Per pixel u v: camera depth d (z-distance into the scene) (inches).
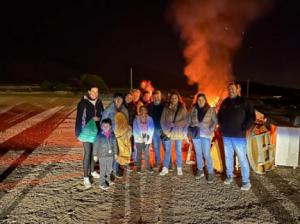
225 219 192.4
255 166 270.1
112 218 192.4
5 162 302.8
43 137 416.5
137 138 270.5
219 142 280.4
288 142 289.3
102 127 233.8
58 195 225.5
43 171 277.4
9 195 224.5
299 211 204.2
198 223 187.2
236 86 242.1
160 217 193.8
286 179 262.7
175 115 264.2
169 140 265.9
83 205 209.8
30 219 190.5
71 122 538.6
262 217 195.6
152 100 287.6
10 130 459.2
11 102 833.5
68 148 360.5
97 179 258.8
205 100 256.5
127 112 266.7
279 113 676.1
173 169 287.7
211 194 230.1
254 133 271.1
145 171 280.8
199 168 263.3
